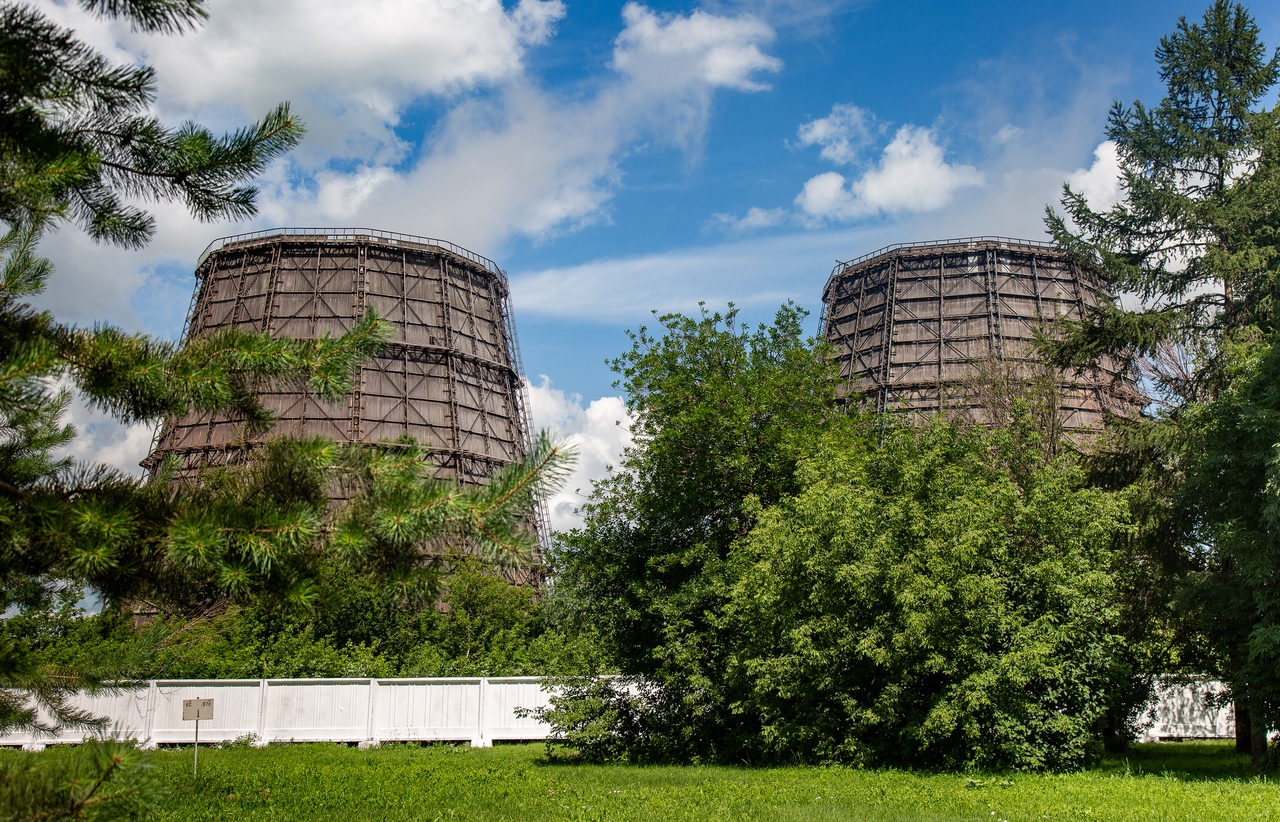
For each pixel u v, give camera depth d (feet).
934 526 67.41
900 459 77.87
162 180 25.84
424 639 149.48
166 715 100.22
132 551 24.03
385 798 53.42
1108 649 68.64
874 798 52.75
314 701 103.04
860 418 93.56
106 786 18.25
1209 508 69.97
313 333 224.74
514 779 64.64
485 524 22.93
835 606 68.95
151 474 26.03
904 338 225.56
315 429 207.00
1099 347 89.76
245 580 22.93
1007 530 71.72
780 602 71.26
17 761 21.84
